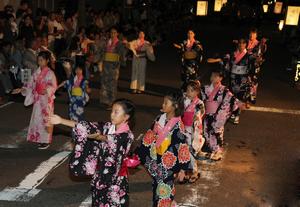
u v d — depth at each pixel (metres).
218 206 6.36
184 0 39.53
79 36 14.32
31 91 8.12
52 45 14.40
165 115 5.32
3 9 15.45
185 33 34.25
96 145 4.70
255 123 11.00
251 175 7.60
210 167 7.84
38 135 8.18
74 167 4.68
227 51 24.78
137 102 12.34
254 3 42.91
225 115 7.94
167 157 5.23
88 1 26.17
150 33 25.20
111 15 21.19
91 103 11.88
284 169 7.99
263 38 12.58
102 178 4.65
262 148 9.12
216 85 7.88
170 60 20.78
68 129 9.52
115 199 4.71
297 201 6.66
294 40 26.69
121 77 15.96
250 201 6.59
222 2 41.81
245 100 11.34
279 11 36.50
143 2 28.50
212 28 39.75
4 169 7.23
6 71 11.55
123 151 4.65
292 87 16.11
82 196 6.40
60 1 20.80
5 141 8.57
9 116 10.22
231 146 9.10
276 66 20.98
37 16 15.03
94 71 15.88
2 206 5.98
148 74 16.92
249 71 10.73
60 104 11.56
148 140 5.34
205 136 8.09
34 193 6.42
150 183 6.98
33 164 7.50
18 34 13.36
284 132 10.40
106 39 11.62
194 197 6.61
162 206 5.31
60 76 12.59
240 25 42.78
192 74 12.77
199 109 6.57
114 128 4.73
